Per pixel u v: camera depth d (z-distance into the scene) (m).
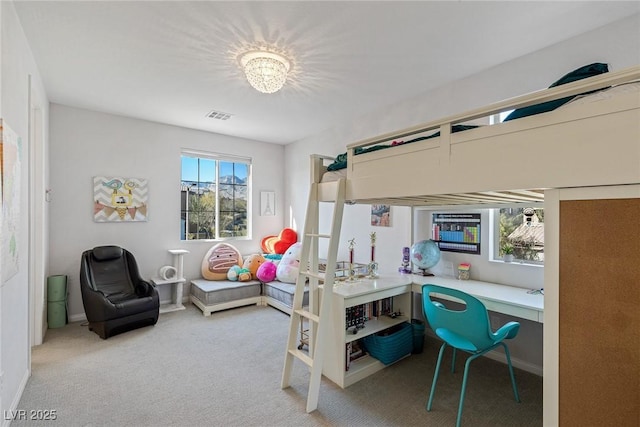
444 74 2.82
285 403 2.06
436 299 3.10
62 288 3.45
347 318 2.50
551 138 1.15
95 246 3.83
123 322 3.20
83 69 2.73
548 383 1.18
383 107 3.64
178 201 4.46
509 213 2.72
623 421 1.02
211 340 3.10
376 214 3.72
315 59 2.56
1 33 1.65
